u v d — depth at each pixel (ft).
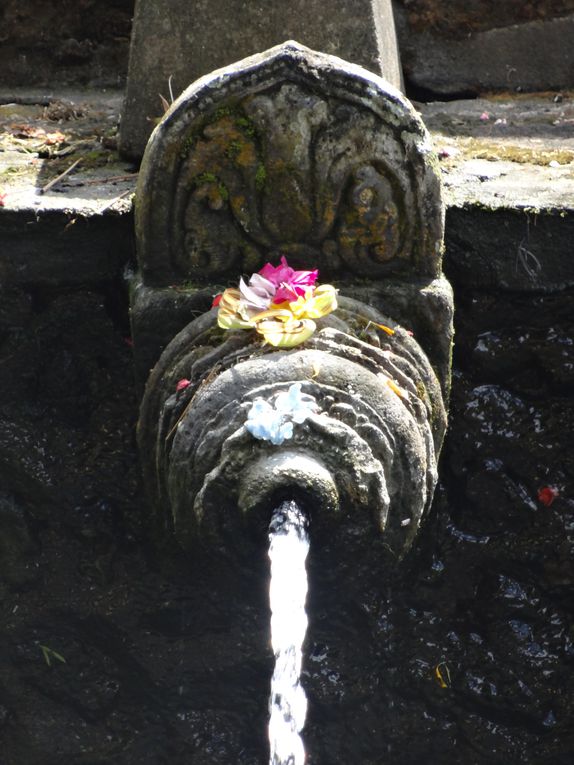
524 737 12.91
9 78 16.38
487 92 15.92
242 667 12.89
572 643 12.74
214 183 10.23
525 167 12.83
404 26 15.83
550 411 12.41
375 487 9.39
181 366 10.29
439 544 12.66
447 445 12.52
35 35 16.28
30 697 13.25
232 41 12.16
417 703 12.88
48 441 12.50
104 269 11.80
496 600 12.70
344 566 9.93
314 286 10.16
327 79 9.82
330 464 9.29
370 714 12.91
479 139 13.97
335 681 12.78
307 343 9.87
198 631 12.81
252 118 9.96
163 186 10.24
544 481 12.53
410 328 10.71
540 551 12.64
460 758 13.04
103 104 15.55
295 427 9.26
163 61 12.39
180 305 10.61
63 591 12.89
